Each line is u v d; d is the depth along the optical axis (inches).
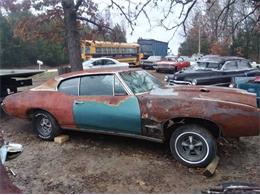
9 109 282.2
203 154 205.6
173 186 185.9
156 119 215.8
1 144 133.3
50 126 264.7
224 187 142.6
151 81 257.3
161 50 1926.7
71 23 459.5
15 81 378.9
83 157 230.5
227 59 537.3
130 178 196.7
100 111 234.7
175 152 213.6
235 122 199.9
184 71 527.2
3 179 108.1
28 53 2041.1
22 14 649.0
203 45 1973.4
